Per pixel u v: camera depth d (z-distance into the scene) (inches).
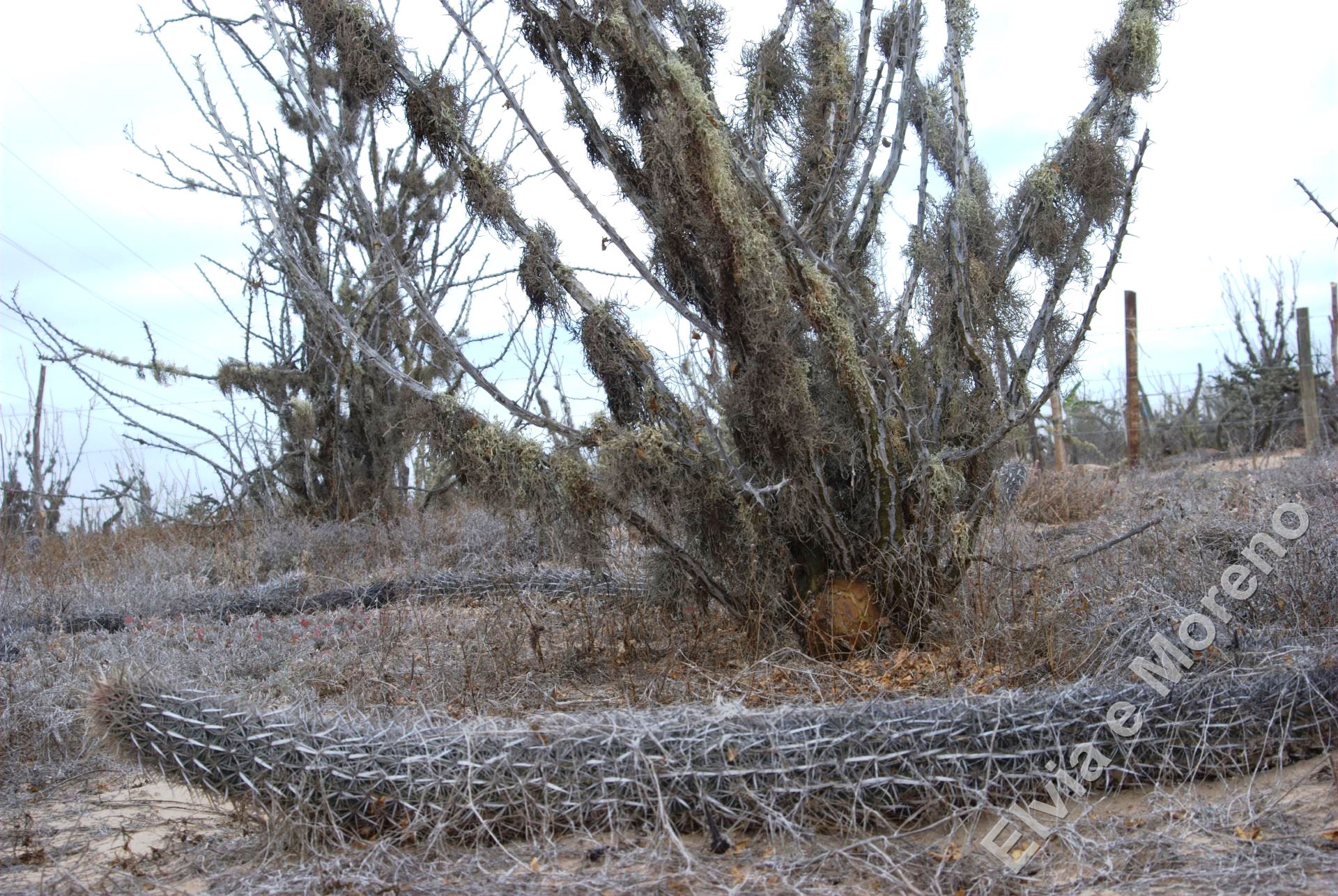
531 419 198.8
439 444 201.2
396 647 228.8
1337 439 616.7
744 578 203.9
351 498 456.1
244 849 133.6
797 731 131.0
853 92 207.8
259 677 219.0
